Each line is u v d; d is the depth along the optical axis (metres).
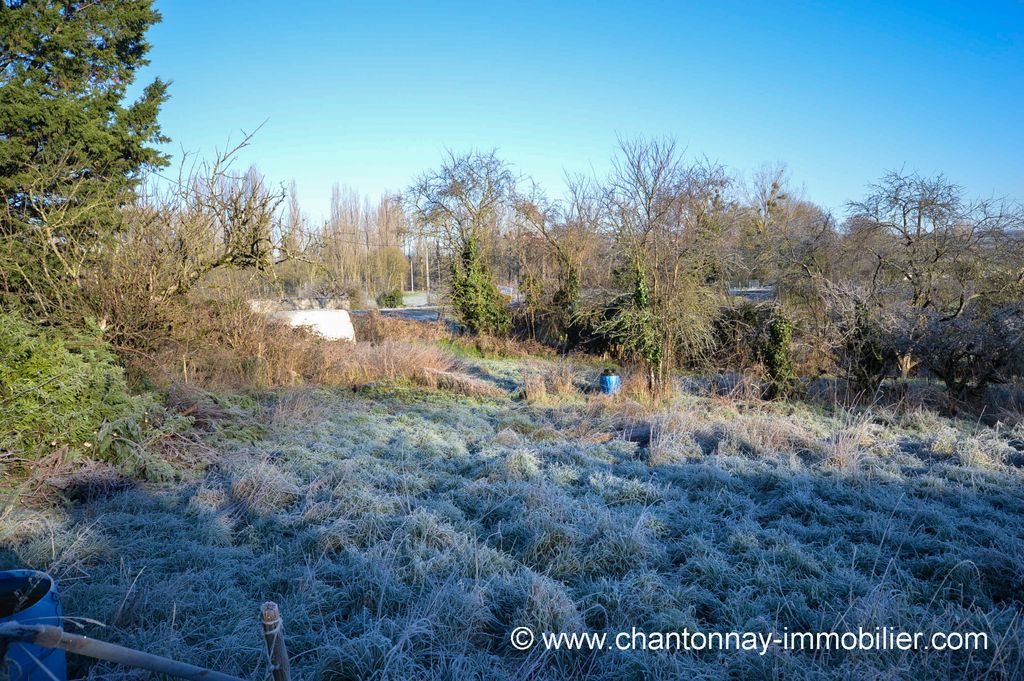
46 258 8.40
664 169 14.34
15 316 5.95
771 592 4.13
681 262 12.56
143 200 8.99
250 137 8.91
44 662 2.62
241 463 6.67
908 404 10.47
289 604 3.87
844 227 16.64
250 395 10.03
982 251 13.89
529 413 10.53
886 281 15.11
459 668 3.21
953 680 3.27
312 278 24.50
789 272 16.38
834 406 10.91
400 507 5.57
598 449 7.76
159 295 8.57
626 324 13.59
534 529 4.98
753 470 6.84
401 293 42.69
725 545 4.88
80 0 12.09
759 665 3.32
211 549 4.57
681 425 8.54
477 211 25.61
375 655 3.30
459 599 3.79
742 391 11.67
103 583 3.93
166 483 6.03
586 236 20.31
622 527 4.94
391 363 13.34
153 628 3.51
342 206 51.94
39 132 10.63
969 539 4.95
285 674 2.30
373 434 8.49
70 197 8.65
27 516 4.72
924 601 4.11
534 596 3.81
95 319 7.69
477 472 6.75
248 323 12.11
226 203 8.95
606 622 3.81
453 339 20.55
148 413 6.64
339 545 4.78
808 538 5.11
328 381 12.32
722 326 15.60
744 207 20.69
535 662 3.32
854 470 6.60
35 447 5.46
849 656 3.41
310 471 6.61
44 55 11.60
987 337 10.23
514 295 24.86
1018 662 3.27
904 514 5.52
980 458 7.22
